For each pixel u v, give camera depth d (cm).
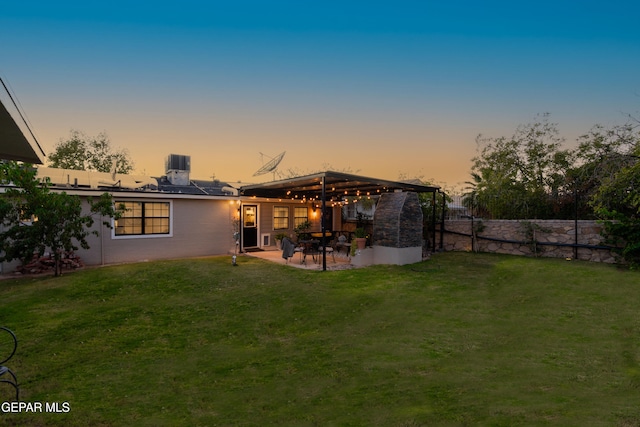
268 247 1532
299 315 636
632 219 1024
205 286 838
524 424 265
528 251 1272
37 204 862
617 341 476
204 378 400
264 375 406
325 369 417
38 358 456
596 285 793
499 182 1695
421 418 287
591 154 1501
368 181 1103
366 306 680
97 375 408
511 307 664
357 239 1147
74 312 647
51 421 302
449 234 1494
